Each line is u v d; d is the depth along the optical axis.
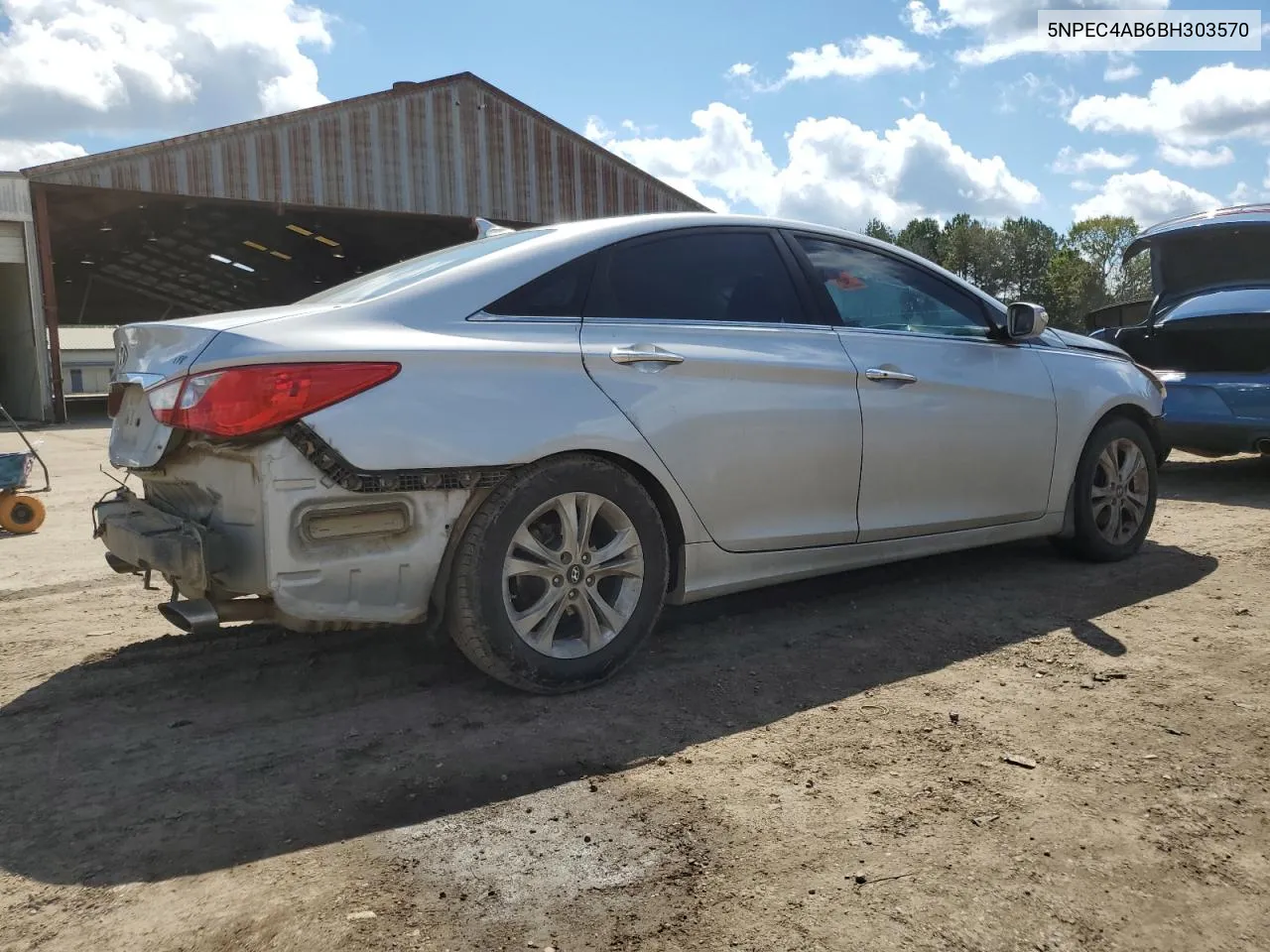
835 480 3.46
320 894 1.85
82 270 35.28
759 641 3.43
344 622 2.59
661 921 1.76
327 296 3.21
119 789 2.31
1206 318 6.40
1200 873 1.92
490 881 1.89
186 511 2.71
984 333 4.09
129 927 1.75
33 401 19.77
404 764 2.44
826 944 1.69
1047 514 4.23
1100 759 2.42
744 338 3.28
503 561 2.75
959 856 1.97
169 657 3.33
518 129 23.75
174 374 2.54
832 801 2.21
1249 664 3.09
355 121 21.72
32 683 3.09
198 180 20.08
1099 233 81.25
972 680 2.99
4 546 5.55
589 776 2.35
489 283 2.90
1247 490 6.69
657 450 3.00
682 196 26.39
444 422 2.62
